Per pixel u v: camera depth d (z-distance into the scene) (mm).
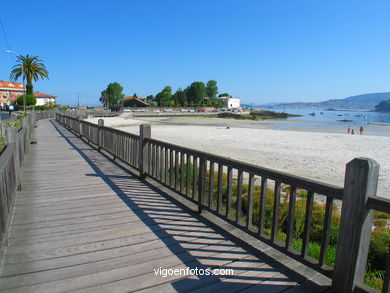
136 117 71562
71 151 9516
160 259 2748
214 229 3469
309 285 2375
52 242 3035
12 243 2990
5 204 2834
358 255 1985
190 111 96750
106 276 2438
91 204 4277
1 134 14273
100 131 9547
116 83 102125
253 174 2910
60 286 2283
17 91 81500
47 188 5082
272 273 2549
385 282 1853
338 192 2113
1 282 2311
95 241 3084
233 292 2268
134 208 4141
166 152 4777
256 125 56125
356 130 47406
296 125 60344
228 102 151125
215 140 25281
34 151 9469
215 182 8266
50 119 34031
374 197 1899
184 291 2268
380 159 16656
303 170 13023
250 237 3244
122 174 6246
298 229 5023
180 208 4168
